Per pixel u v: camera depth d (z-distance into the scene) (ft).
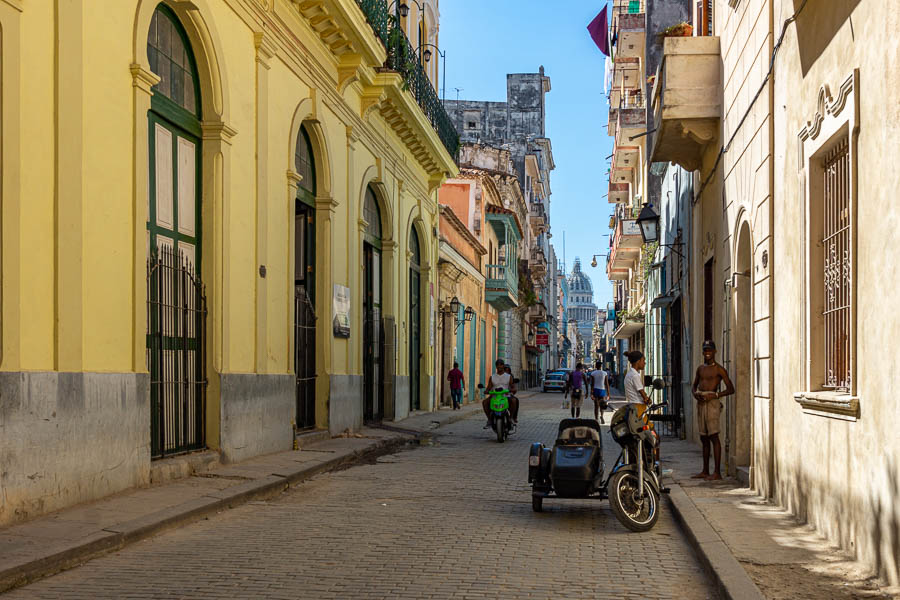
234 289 40.91
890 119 19.17
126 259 31.19
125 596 18.93
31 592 19.06
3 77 24.47
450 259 105.40
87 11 28.81
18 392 24.43
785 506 29.35
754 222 34.58
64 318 26.94
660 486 31.17
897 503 18.61
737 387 39.24
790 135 28.55
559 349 388.57
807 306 26.27
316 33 52.60
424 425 73.36
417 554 23.88
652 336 89.20
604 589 20.24
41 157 26.35
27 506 24.76
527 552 24.45
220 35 39.40
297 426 52.85
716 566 20.70
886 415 19.35
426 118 77.51
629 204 125.80
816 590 18.75
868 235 20.74
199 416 38.29
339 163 58.65
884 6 19.60
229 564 22.17
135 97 31.83
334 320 57.06
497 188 150.41
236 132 40.60
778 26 30.27
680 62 44.62
